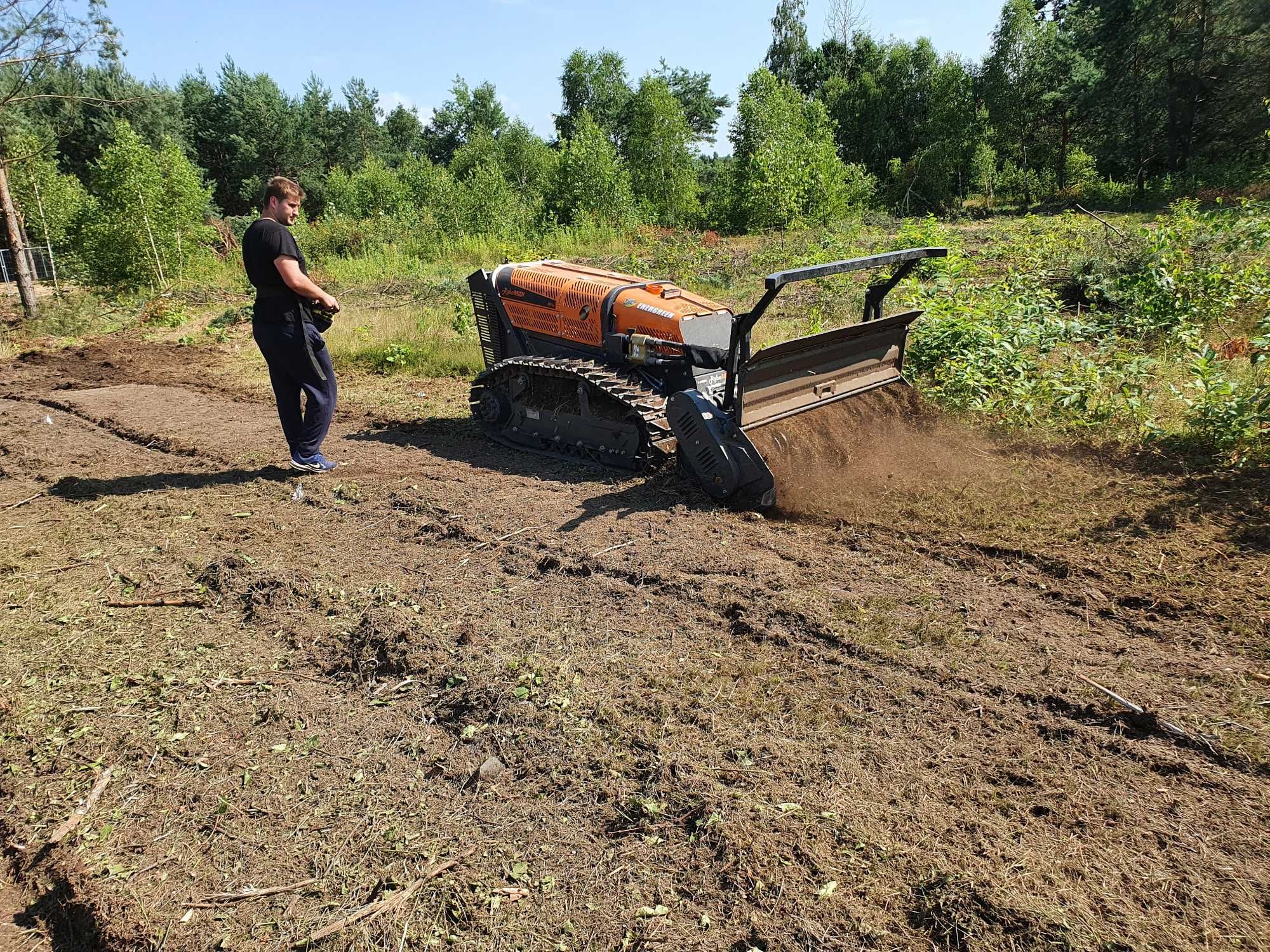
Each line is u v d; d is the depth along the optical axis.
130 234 19.64
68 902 2.64
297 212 6.21
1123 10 30.95
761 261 16.27
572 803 2.93
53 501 6.23
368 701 3.61
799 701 3.42
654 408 5.92
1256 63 27.44
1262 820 2.72
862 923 2.38
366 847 2.79
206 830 2.91
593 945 2.37
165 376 10.80
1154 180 29.17
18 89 16.20
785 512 5.39
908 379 7.31
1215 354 6.41
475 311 7.50
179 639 4.19
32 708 3.65
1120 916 2.36
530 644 3.95
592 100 56.03
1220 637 3.79
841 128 41.03
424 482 6.30
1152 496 5.29
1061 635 3.85
